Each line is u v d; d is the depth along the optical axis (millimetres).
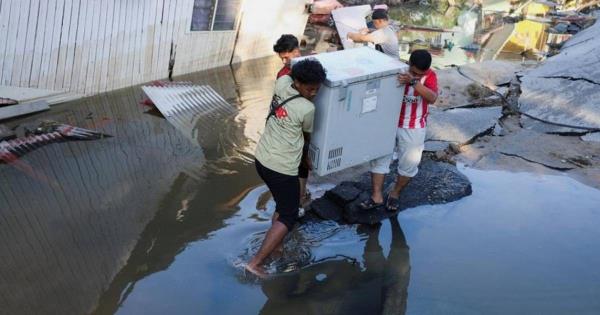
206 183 5852
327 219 5176
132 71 8547
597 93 7809
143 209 5332
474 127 7078
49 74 7422
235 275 4410
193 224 5105
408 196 5520
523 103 7945
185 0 8852
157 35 8672
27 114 7250
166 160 6328
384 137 4684
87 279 4344
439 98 8016
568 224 5172
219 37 9891
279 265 4539
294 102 4031
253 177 6016
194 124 7379
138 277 4379
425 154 6383
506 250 4793
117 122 7293
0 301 4059
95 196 5523
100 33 7785
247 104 8273
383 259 4676
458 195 5574
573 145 6777
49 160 6148
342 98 4184
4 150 6230
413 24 15086
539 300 4188
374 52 4723
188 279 4359
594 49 9352
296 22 11625
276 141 4133
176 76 9359
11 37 6793
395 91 4520
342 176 5887
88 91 8023
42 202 5371
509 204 5488
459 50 12750
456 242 4902
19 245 4730
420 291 4285
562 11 17078
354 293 4262
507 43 13594
